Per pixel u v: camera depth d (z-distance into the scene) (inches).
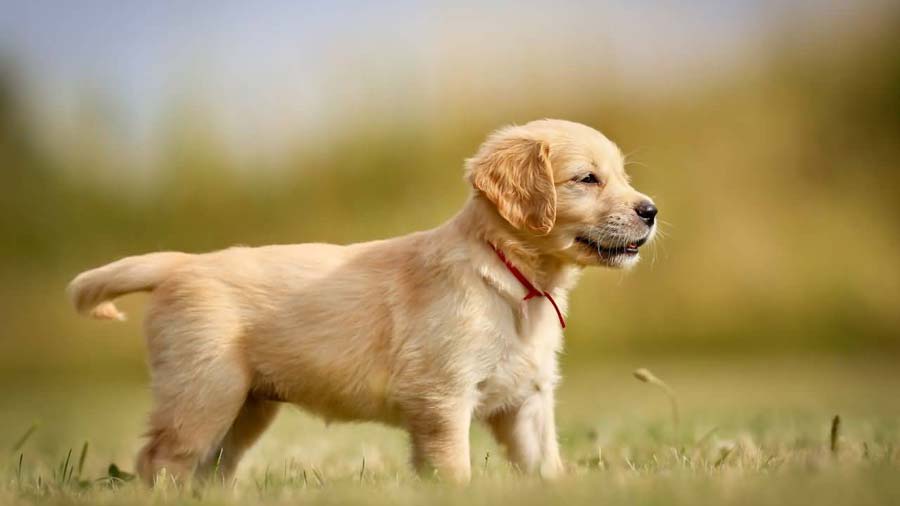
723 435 293.6
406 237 249.1
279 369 240.4
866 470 180.7
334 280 241.6
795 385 542.0
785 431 300.4
